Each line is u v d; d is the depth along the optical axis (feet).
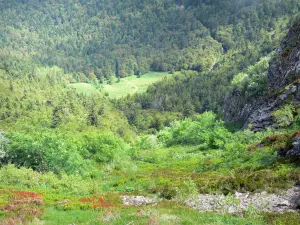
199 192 89.30
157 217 58.95
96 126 464.65
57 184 114.73
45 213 76.38
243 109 288.51
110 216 66.28
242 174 100.17
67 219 70.33
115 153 180.96
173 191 94.84
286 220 55.93
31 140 143.02
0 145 139.95
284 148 107.65
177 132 341.00
